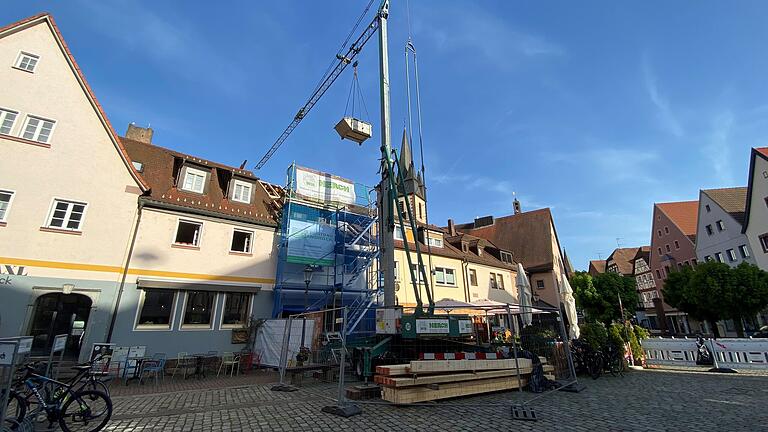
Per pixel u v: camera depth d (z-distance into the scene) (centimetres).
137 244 1457
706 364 1495
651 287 6091
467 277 2903
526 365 1068
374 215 2206
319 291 1902
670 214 5481
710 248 4297
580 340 1347
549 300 3775
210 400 871
